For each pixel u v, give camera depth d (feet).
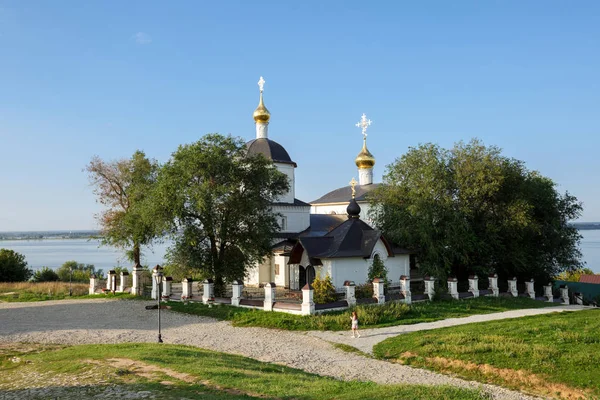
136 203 138.21
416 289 134.21
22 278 213.46
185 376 48.96
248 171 123.85
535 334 72.13
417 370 60.95
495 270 142.41
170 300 119.44
